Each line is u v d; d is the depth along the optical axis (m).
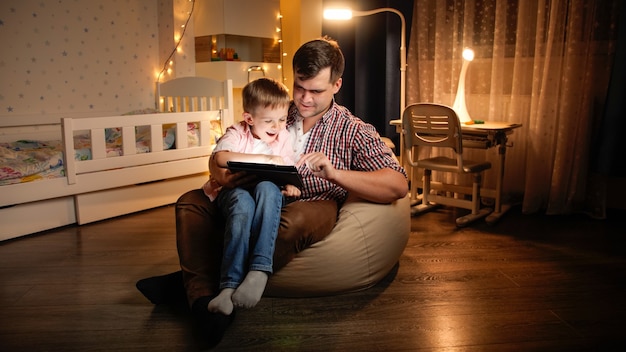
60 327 1.75
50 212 2.91
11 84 3.49
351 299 1.98
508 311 1.88
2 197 2.67
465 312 1.87
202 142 3.67
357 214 2.00
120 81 4.13
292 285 1.92
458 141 2.90
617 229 2.91
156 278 1.90
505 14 3.27
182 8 4.26
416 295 2.01
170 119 3.42
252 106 1.88
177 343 1.65
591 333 1.71
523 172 3.40
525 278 2.19
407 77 3.80
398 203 2.17
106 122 3.07
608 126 2.98
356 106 3.95
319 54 1.85
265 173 1.70
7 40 3.44
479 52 3.49
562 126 3.10
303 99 1.91
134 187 3.30
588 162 3.16
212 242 1.87
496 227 2.96
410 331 1.72
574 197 3.19
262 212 1.70
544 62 3.15
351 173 1.85
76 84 3.85
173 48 4.26
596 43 3.02
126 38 4.14
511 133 3.18
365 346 1.63
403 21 3.43
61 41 3.73
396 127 3.62
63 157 2.93
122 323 1.78
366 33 3.85
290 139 2.04
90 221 3.07
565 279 2.18
